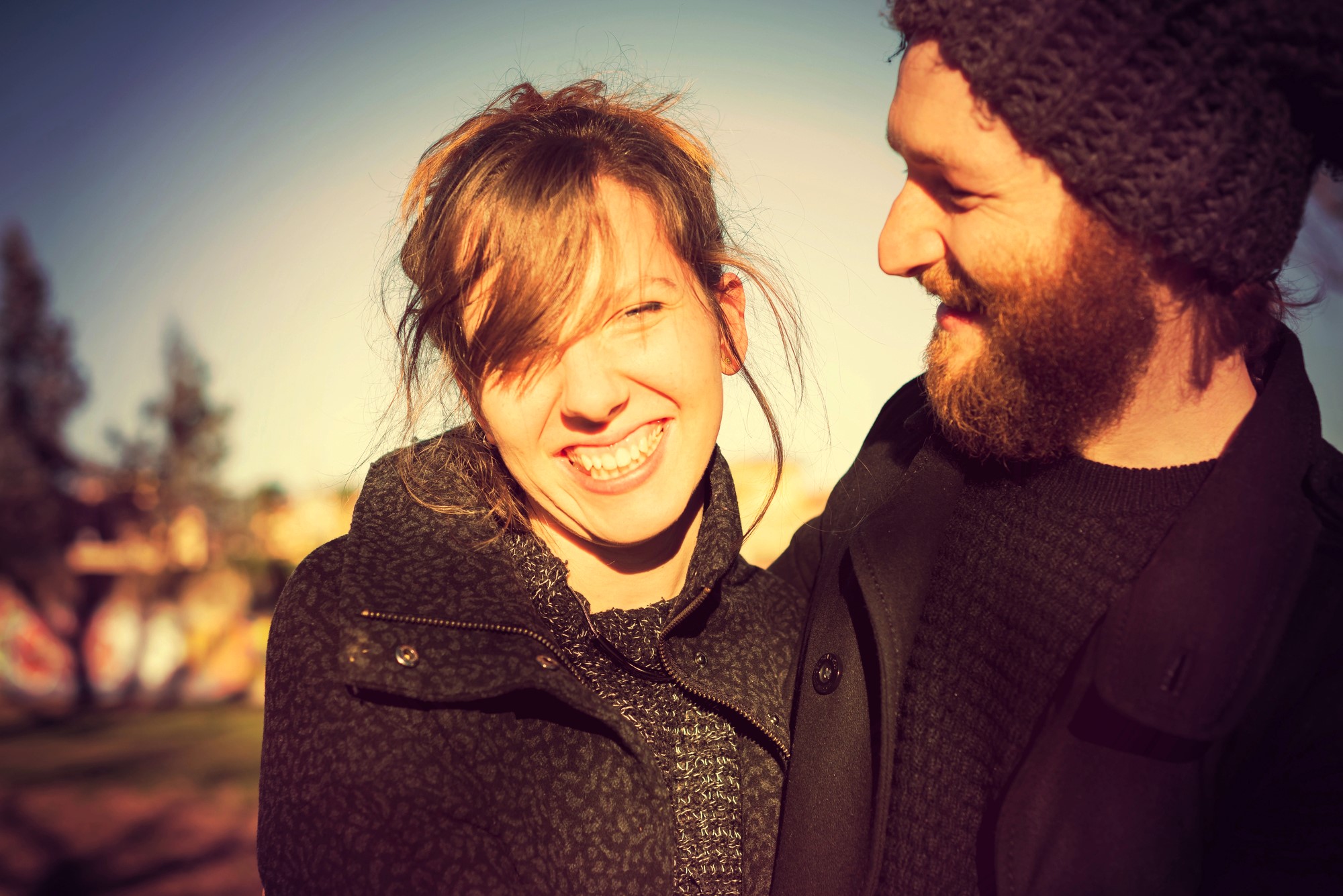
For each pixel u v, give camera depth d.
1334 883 0.89
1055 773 1.05
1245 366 1.15
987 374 1.12
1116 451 1.15
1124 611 1.02
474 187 1.21
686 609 1.30
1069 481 1.17
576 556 1.34
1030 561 1.16
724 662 1.38
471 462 1.38
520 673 1.13
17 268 13.23
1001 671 1.15
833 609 1.39
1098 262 1.01
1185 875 0.99
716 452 1.43
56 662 9.90
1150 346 1.06
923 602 1.29
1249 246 0.98
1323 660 0.97
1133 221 0.97
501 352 1.16
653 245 1.21
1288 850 0.93
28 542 11.15
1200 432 1.12
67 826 5.90
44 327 13.07
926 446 1.38
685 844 1.26
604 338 1.18
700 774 1.29
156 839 5.78
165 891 5.06
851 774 1.26
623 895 1.15
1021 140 1.00
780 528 4.00
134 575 10.74
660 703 1.31
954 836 1.14
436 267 1.26
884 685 1.21
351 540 1.26
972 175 1.05
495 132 1.27
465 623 1.16
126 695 9.85
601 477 1.23
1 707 9.43
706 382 1.25
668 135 1.38
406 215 1.36
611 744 1.22
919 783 1.18
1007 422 1.13
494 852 1.09
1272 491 1.00
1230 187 0.95
